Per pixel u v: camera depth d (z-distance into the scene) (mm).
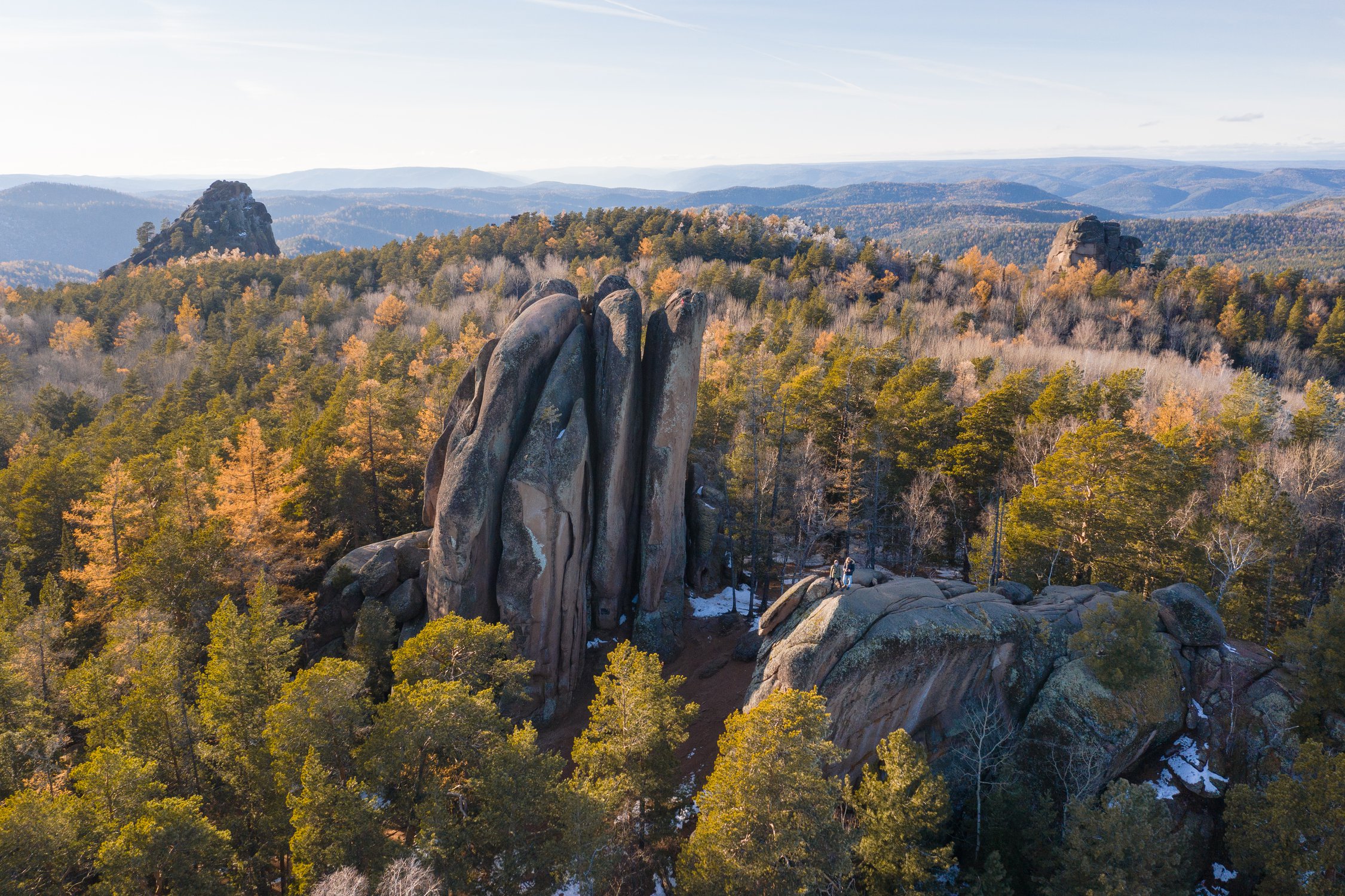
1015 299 158875
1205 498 53906
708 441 65750
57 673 36281
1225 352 132375
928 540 54250
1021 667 34750
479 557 39344
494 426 39594
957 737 34125
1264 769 32688
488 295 145500
